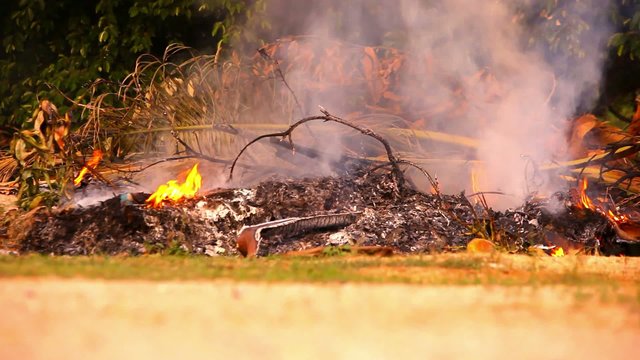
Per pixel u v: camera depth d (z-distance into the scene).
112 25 49.72
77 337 13.81
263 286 18.30
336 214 29.30
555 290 18.70
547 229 30.44
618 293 18.50
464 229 30.27
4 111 52.91
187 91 37.75
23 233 28.59
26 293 17.03
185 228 28.27
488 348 13.60
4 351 12.98
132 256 26.08
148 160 36.69
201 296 17.08
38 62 53.12
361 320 15.22
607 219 30.88
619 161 37.91
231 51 49.12
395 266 22.69
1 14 53.84
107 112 37.34
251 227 27.86
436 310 16.27
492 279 19.80
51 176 33.88
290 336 13.96
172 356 12.66
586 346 14.01
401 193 31.81
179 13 49.16
